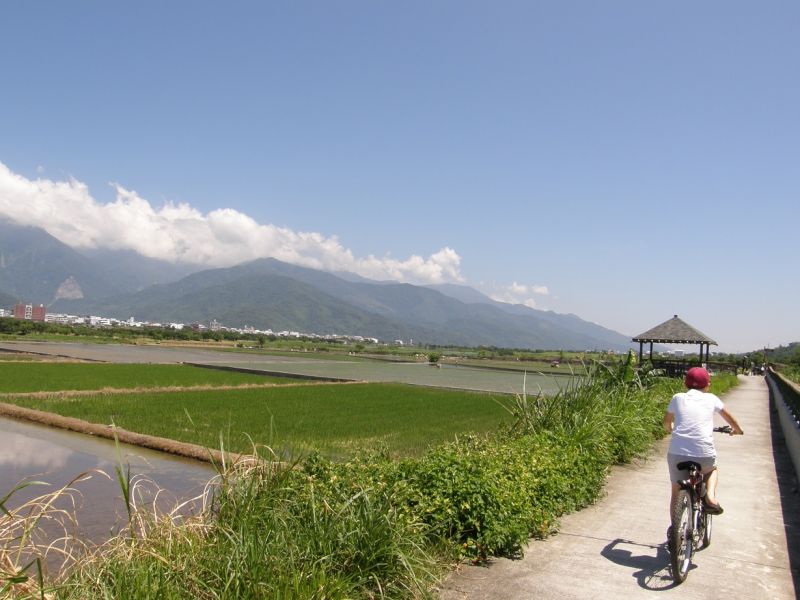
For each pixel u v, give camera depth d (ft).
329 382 143.23
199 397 96.84
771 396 102.32
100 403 82.17
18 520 15.23
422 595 16.51
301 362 255.29
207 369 171.22
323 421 74.95
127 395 94.68
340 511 17.33
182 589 14.15
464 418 81.97
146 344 412.57
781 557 21.63
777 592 18.43
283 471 20.29
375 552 16.57
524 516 21.90
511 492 22.08
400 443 59.47
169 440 53.83
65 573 15.69
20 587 13.17
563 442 30.53
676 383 71.46
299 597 13.69
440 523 20.25
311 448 51.19
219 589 14.21
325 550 16.34
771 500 30.12
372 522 17.21
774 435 54.34
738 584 19.01
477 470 21.84
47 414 66.49
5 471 42.93
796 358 242.58
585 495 28.40
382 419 79.00
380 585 15.87
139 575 14.03
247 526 16.46
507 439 32.07
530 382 173.37
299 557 15.74
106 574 14.48
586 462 29.40
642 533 24.06
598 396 39.50
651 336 110.73
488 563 20.30
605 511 27.37
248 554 15.14
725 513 27.53
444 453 23.52
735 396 102.42
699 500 21.22
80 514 32.32
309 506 18.25
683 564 19.31
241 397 99.76
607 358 56.39
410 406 96.58
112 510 33.22
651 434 44.57
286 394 109.29
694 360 114.32
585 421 33.50
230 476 20.30
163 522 17.28
